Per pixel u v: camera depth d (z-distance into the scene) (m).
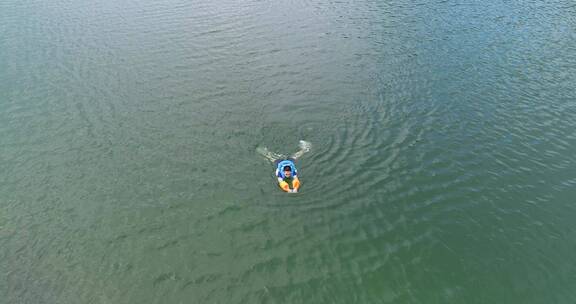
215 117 28.38
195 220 20.86
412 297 17.25
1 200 22.19
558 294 17.19
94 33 41.19
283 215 20.95
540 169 23.50
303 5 49.25
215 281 17.95
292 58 36.38
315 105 29.56
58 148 25.86
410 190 22.19
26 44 39.06
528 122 27.41
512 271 18.12
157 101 30.30
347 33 41.25
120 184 23.11
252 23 43.78
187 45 38.66
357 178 22.95
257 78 33.19
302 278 18.05
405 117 28.09
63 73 34.03
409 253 19.00
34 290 17.73
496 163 23.98
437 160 24.22
